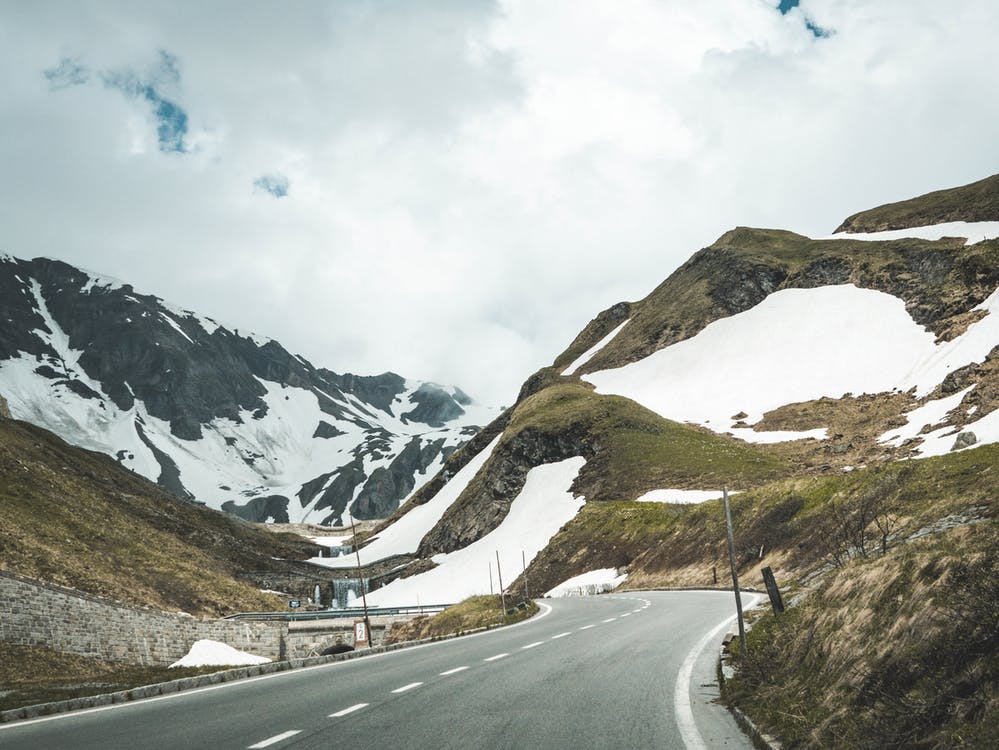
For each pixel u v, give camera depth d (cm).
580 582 8581
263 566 15775
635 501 11188
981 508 2903
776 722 948
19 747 1102
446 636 3238
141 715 1363
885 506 3828
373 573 16412
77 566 7262
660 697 1267
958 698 689
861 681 880
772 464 12075
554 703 1247
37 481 9431
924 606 906
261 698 1491
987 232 17812
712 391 17400
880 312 17262
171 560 9212
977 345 13525
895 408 13225
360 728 1102
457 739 1002
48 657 4422
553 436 15462
